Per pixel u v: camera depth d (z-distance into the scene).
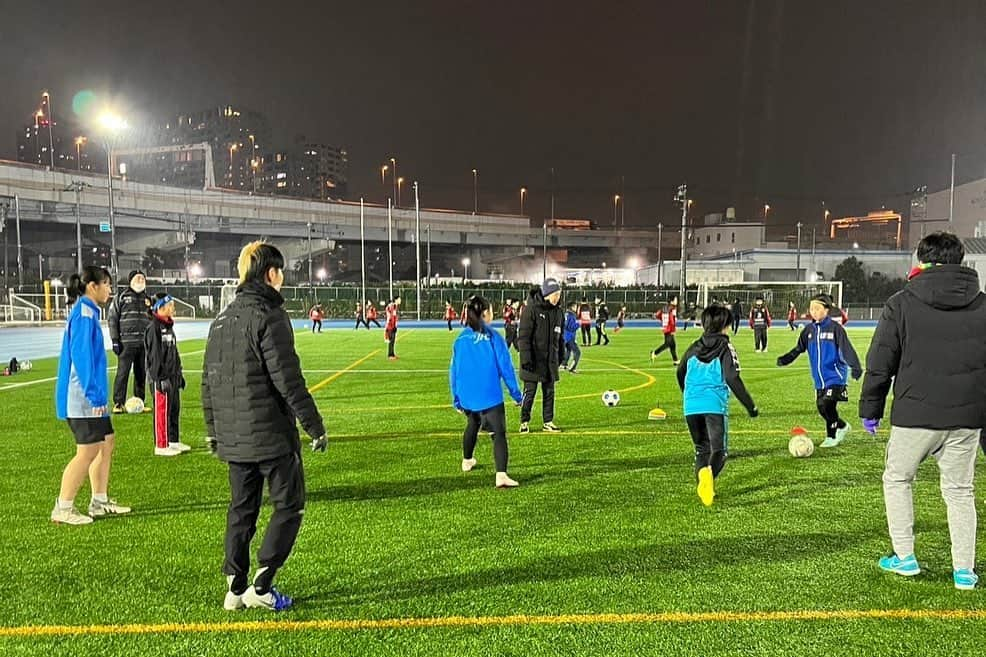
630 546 4.80
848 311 54.44
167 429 7.83
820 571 4.36
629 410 11.02
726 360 5.62
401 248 108.81
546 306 8.94
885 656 3.35
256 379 3.67
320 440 3.76
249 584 4.07
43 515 5.53
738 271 59.75
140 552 4.71
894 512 4.29
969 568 4.08
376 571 4.38
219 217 76.56
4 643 3.47
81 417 5.22
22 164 62.03
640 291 57.19
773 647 3.43
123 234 77.81
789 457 7.66
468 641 3.49
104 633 3.58
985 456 7.74
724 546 4.80
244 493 3.79
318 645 3.45
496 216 99.56
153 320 7.68
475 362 6.32
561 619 3.72
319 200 86.62
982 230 62.19
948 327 3.98
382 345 26.22
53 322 39.72
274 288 3.86
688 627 3.63
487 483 6.51
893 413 4.22
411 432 9.10
